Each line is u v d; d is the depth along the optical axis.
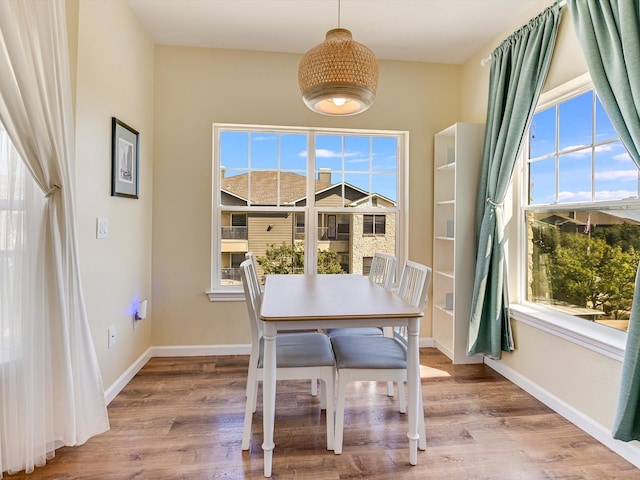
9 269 1.59
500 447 1.91
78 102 1.98
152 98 3.12
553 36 2.33
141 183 2.90
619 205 2.01
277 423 2.12
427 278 1.90
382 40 3.07
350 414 2.22
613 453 1.87
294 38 3.04
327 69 1.71
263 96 3.25
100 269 2.25
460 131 3.03
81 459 1.78
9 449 1.63
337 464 1.76
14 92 1.52
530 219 2.75
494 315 2.76
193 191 3.20
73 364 1.79
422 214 3.49
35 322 1.66
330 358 1.89
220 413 2.23
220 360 3.11
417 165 3.47
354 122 3.37
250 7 2.61
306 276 2.88
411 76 3.44
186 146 3.18
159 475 1.68
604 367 1.96
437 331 3.49
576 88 2.28
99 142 2.21
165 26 2.87
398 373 1.86
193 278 3.21
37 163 1.63
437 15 2.71
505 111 2.70
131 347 2.74
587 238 2.24
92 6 2.11
